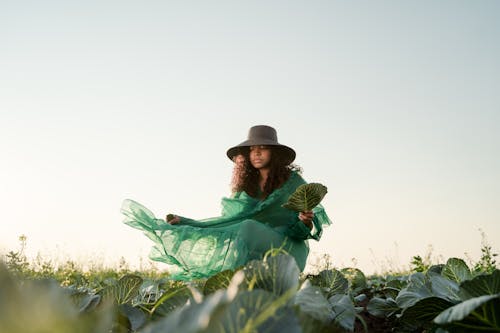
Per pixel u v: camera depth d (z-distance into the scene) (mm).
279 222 4555
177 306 1483
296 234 4129
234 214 4605
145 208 4496
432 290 1911
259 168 4918
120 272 6711
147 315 1615
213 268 4340
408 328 2033
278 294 1180
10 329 487
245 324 768
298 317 835
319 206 4625
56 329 498
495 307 1220
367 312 2652
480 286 1449
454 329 1303
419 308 1612
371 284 4375
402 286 3336
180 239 4383
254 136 4926
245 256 4051
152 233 4438
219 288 1518
